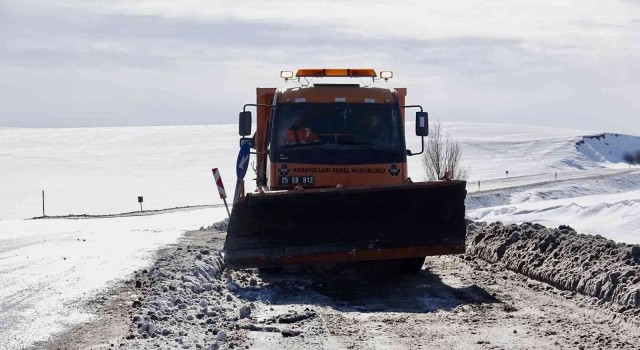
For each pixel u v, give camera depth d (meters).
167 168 135.75
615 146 182.38
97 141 194.75
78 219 38.62
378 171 13.71
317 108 13.86
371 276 13.09
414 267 13.15
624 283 9.98
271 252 12.08
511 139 180.12
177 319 9.22
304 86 14.30
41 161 148.88
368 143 13.78
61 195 98.69
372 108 13.93
